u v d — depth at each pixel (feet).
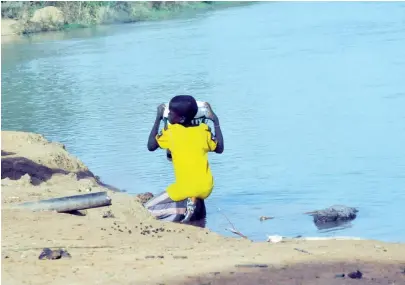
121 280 25.18
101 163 58.29
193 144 42.70
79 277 25.64
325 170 53.06
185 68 110.32
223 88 90.53
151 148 43.27
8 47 151.53
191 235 36.68
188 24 173.37
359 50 117.19
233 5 213.25
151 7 195.00
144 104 83.71
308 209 44.88
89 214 39.29
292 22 166.30
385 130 64.49
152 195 47.44
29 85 105.09
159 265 27.32
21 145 57.62
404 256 28.91
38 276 25.82
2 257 28.43
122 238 34.12
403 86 85.15
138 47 138.21
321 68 101.86
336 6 195.93
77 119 77.66
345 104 76.64
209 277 25.44
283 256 28.86
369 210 44.24
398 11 173.99
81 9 183.21
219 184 50.83
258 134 64.75
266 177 51.96
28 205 38.52
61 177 49.52
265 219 43.14
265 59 114.32
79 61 125.70
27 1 182.09
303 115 72.28
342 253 29.45
